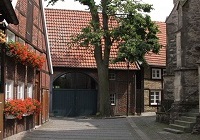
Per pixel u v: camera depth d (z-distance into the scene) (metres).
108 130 18.75
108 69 30.97
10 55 14.52
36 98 20.86
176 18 24.28
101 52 30.41
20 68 16.56
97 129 19.16
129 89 34.38
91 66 32.78
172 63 24.06
